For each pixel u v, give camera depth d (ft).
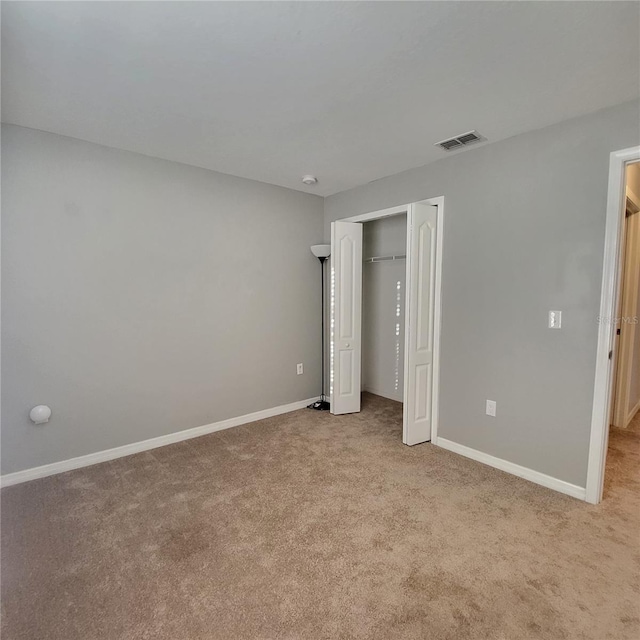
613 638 4.62
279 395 13.09
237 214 11.59
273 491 7.98
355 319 12.89
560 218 7.75
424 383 10.37
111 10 4.62
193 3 4.49
